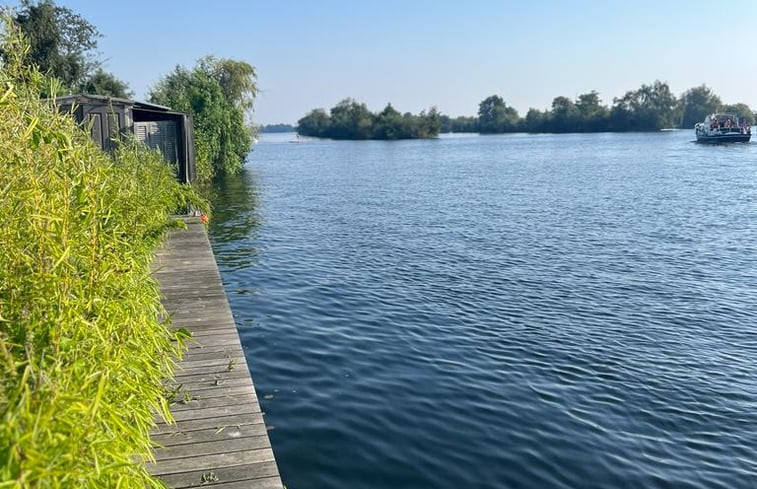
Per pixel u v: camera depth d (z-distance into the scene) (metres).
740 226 20.25
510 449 6.22
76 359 2.55
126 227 5.54
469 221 21.84
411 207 25.83
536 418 6.90
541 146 91.69
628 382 7.94
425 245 17.14
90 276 3.13
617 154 66.25
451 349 8.98
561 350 9.02
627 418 6.98
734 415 7.11
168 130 16.89
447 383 7.77
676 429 6.77
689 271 14.02
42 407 2.13
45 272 2.85
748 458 6.23
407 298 11.64
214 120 33.84
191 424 4.50
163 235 9.90
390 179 40.88
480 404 7.20
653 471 5.94
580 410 7.14
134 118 17.17
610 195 29.77
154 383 3.46
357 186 35.78
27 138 3.19
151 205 8.61
